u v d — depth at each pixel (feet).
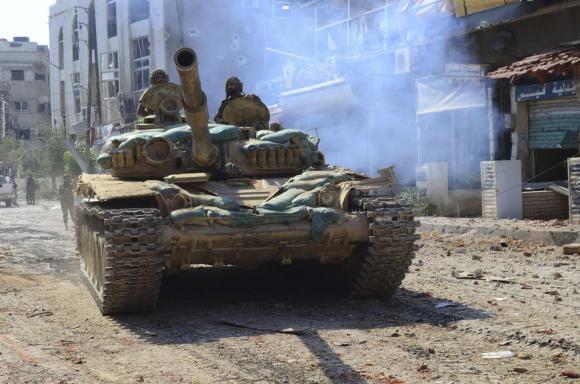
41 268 44.27
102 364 22.22
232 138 34.22
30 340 25.39
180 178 30.50
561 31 63.10
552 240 47.19
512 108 64.64
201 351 23.49
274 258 30.37
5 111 253.85
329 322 27.30
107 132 117.39
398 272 30.19
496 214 57.98
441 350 22.95
